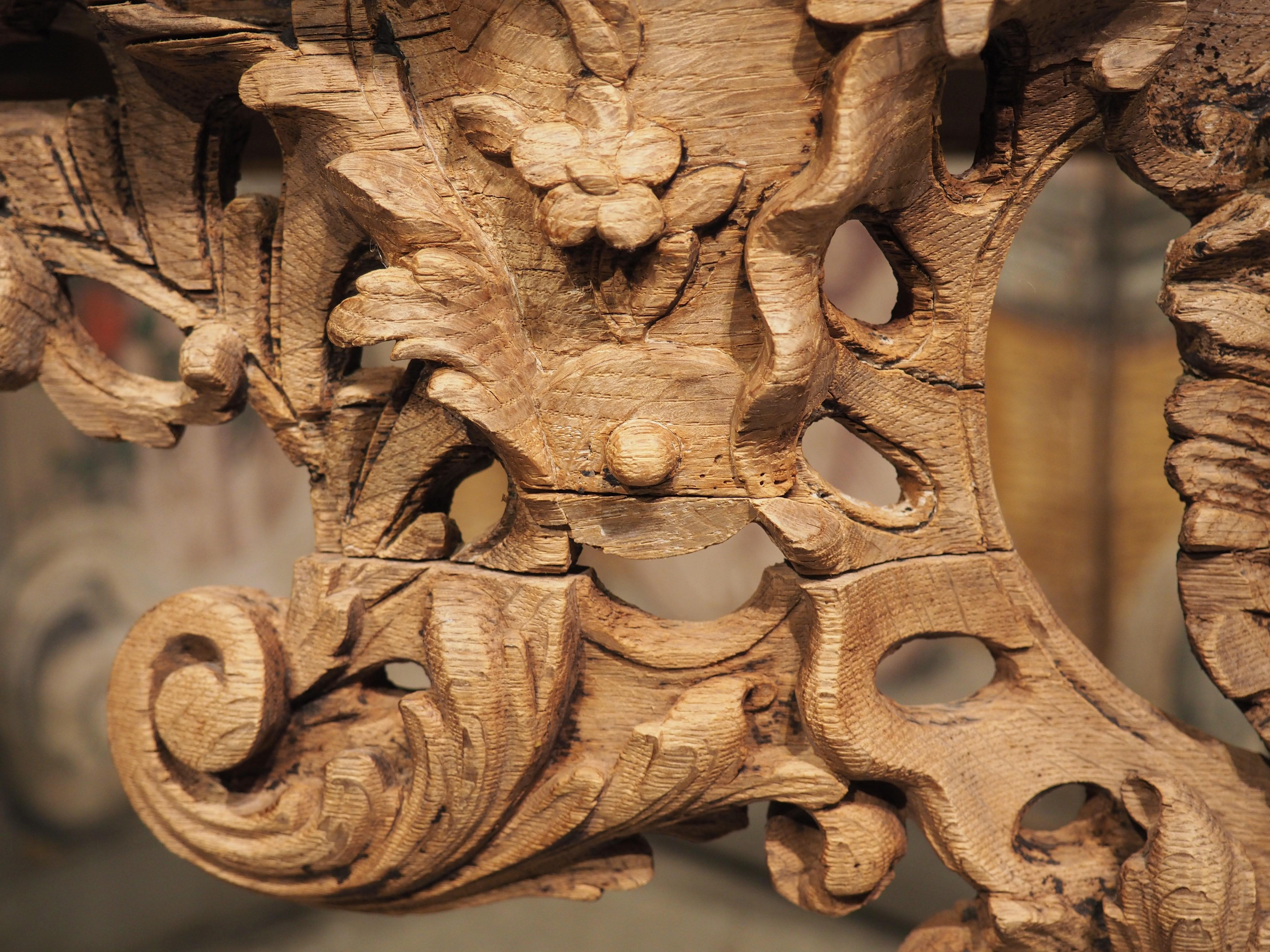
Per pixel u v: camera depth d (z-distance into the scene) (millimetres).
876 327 518
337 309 494
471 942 912
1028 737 527
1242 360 509
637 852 549
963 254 505
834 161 466
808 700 507
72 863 953
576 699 533
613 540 506
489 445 518
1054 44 490
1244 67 501
